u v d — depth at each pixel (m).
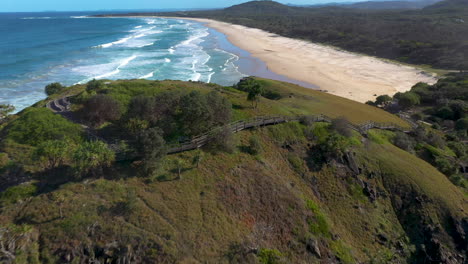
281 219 25.67
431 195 30.86
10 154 25.98
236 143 32.28
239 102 43.69
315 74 94.06
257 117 37.97
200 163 28.41
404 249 26.67
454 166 38.53
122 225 20.61
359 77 92.06
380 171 33.75
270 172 29.95
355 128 41.50
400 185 32.19
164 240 20.48
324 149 34.59
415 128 48.84
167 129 32.41
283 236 24.47
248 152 31.75
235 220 24.20
